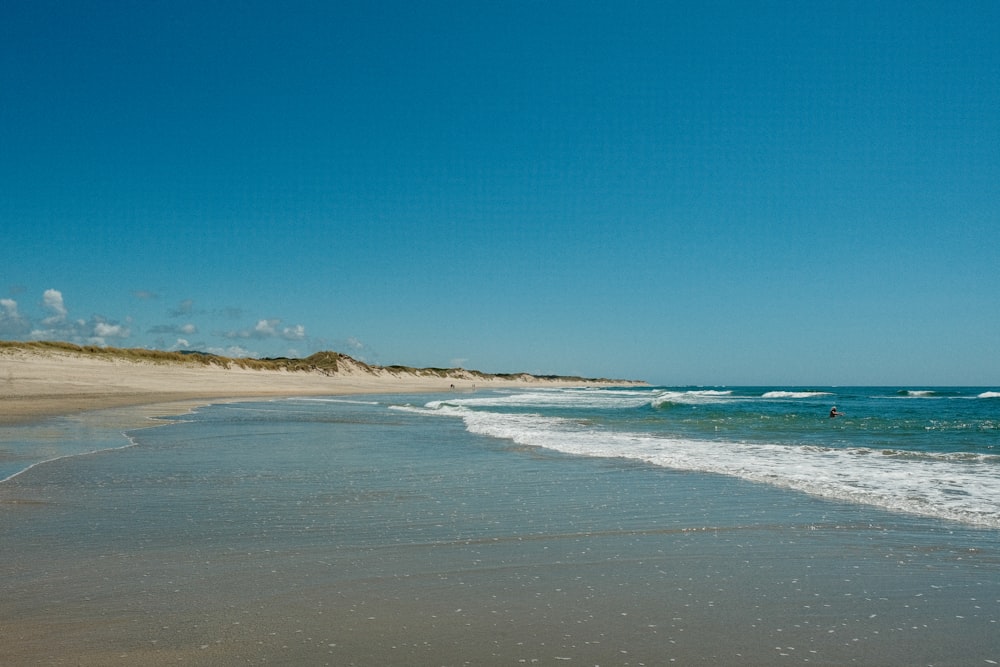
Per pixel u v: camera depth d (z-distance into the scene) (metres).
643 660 4.11
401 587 5.60
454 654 4.18
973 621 4.84
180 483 10.85
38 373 53.88
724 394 89.94
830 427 24.22
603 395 81.06
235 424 24.00
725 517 8.43
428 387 116.50
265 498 9.58
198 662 4.01
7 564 6.19
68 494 9.78
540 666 4.00
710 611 5.03
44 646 4.25
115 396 43.16
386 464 13.31
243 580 5.75
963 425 25.27
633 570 6.15
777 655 4.21
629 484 10.92
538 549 6.89
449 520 8.20
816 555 6.67
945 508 8.90
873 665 4.09
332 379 115.94
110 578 5.77
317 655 4.13
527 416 31.77
